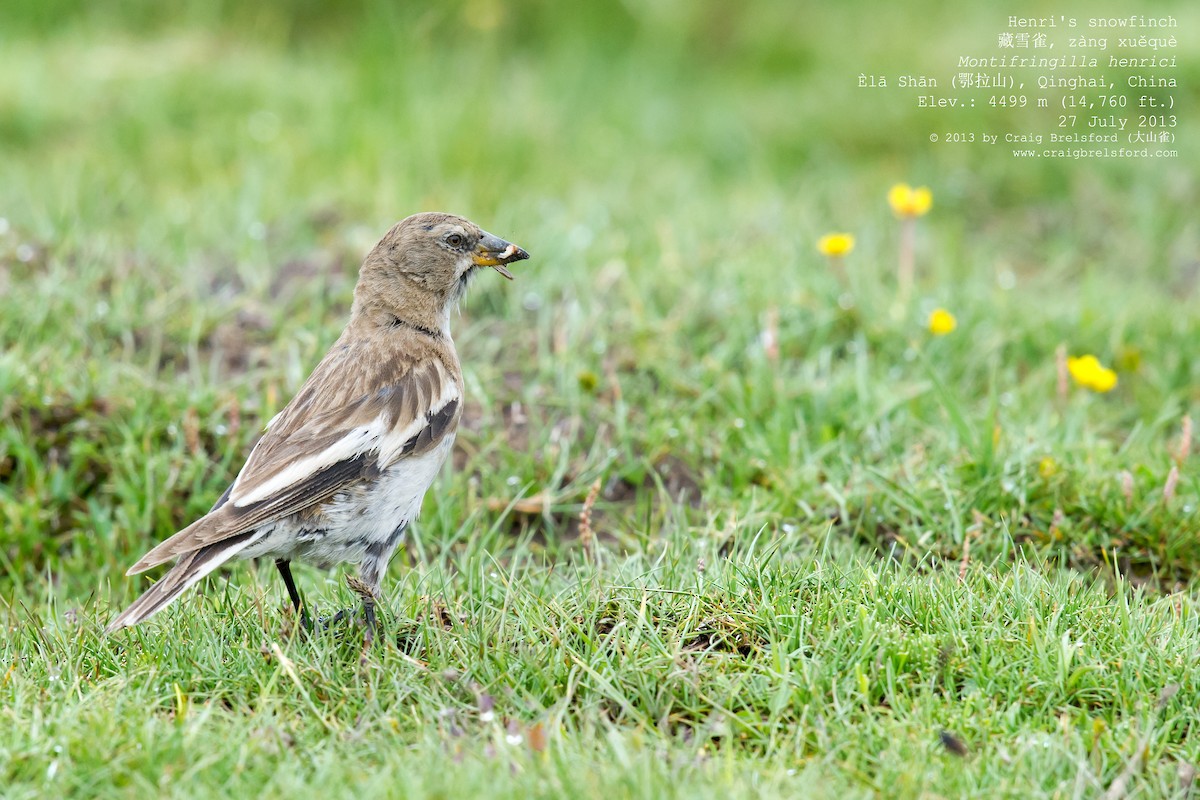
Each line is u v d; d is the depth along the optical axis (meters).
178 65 19.58
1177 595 8.92
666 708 7.54
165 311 12.90
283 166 16.70
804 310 13.26
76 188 15.58
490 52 20.66
